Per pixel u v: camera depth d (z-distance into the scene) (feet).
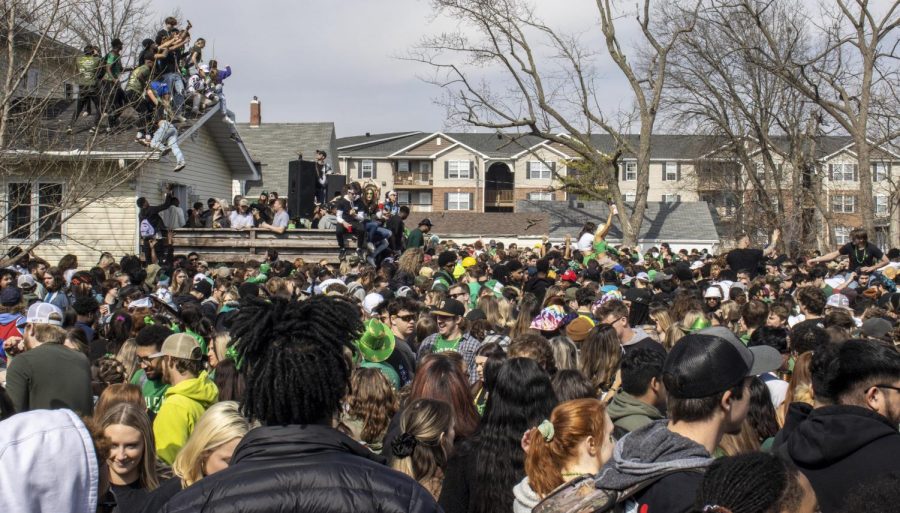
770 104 142.31
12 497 8.21
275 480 8.84
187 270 55.83
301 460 9.09
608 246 68.85
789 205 167.63
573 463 12.29
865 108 102.22
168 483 14.29
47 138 56.70
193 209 74.23
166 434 18.15
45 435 8.54
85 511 8.68
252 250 66.64
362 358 25.31
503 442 14.26
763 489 8.45
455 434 17.22
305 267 55.01
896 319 27.96
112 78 60.18
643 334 26.22
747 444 15.46
